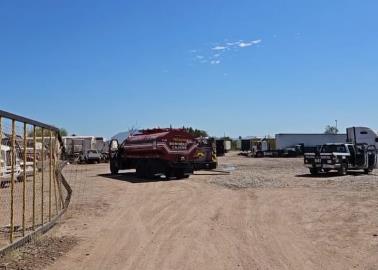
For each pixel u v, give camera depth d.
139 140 30.00
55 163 13.16
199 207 15.13
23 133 9.48
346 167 29.34
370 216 12.98
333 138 75.00
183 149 27.75
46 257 8.31
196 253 8.80
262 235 10.52
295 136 74.25
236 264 8.00
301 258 8.43
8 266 7.57
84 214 13.62
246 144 89.50
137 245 9.49
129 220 12.59
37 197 17.34
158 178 28.67
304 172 32.94
